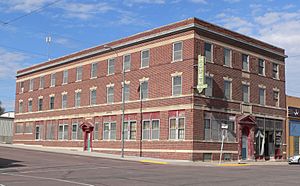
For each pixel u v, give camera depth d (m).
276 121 48.09
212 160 39.38
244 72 44.31
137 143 43.34
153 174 22.78
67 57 56.12
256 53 46.34
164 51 41.84
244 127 43.59
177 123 39.47
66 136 54.59
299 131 51.53
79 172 23.58
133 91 44.84
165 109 40.81
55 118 57.16
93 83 50.97
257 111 45.41
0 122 76.06
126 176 21.28
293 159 41.41
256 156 44.44
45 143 58.56
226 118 41.56
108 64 48.97
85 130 51.19
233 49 43.31
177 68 40.19
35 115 61.94
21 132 65.12
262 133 45.78
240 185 17.72
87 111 51.31
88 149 50.31
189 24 39.25
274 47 48.97
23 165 28.53
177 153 38.97
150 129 42.22
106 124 48.19
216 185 17.58
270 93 47.78
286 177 22.66
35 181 18.33
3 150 46.22
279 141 48.16
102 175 21.72
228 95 42.19
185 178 20.69
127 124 45.06
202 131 38.81
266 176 23.05
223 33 41.97
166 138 40.31
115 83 47.50
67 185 16.81
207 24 40.34
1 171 23.98
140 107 43.62
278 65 49.69
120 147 45.59
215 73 40.81
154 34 42.81
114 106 47.22
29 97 64.19
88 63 52.38
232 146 41.72
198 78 38.53
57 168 26.44
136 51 45.19
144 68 43.81
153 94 42.41
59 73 57.78
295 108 51.31
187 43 39.59
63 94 56.25
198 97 38.84
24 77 66.31
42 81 61.50
